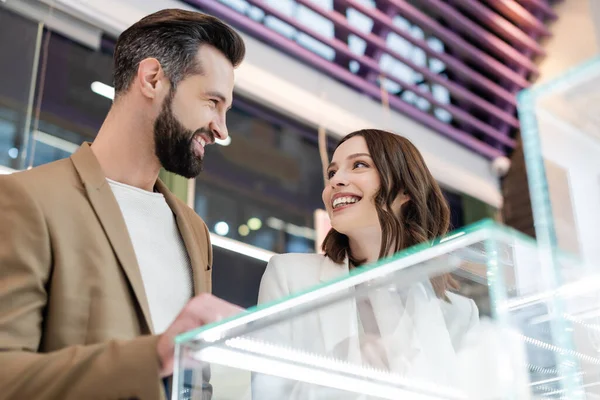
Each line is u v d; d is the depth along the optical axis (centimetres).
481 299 65
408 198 130
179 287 119
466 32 371
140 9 261
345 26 330
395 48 353
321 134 322
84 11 244
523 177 382
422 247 68
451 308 67
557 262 71
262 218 342
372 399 70
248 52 304
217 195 338
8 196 103
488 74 392
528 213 374
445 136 372
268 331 69
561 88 102
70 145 274
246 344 69
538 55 388
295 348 70
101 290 102
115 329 100
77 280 101
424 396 67
